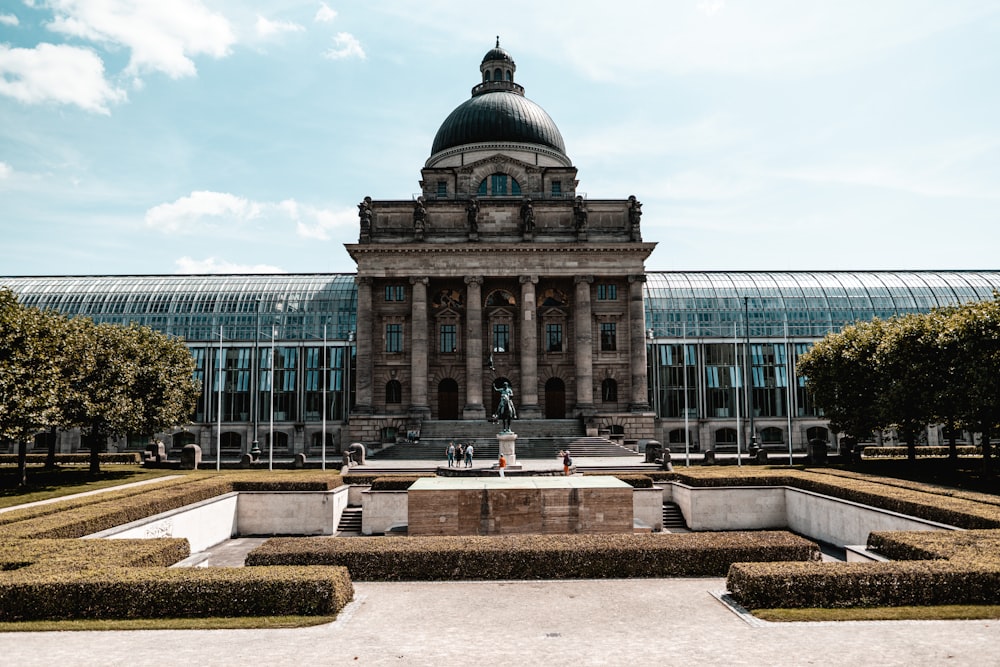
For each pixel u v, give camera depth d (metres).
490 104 112.81
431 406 100.56
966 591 24.12
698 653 19.56
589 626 22.72
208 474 65.12
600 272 99.25
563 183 108.44
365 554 30.28
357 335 98.50
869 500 44.00
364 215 100.38
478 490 39.50
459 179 107.75
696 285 114.31
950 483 53.41
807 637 20.84
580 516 39.44
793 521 53.31
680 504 57.06
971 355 55.59
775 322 111.12
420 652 19.98
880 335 69.69
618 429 96.75
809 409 108.31
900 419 64.12
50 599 23.53
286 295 112.00
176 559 30.42
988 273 119.69
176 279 116.19
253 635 21.70
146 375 72.31
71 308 111.06
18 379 50.34
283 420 105.75
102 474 68.50
